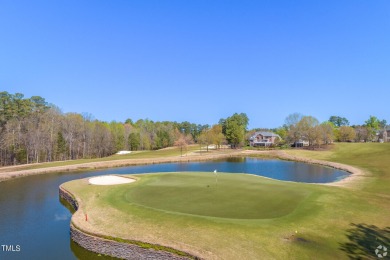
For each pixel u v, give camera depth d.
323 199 26.12
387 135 136.88
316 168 62.69
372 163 59.41
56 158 88.06
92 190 32.94
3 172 55.31
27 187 42.88
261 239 17.44
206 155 92.88
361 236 18.14
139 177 41.81
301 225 19.67
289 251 16.05
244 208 23.66
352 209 23.31
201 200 26.48
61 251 19.78
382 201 25.89
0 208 30.81
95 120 124.69
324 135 101.31
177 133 157.12
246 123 173.12
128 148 130.50
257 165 70.75
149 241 17.44
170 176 41.53
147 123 167.12
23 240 21.83
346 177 45.88
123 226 20.30
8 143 73.69
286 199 26.19
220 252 15.88
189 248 16.41
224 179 37.44
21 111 88.50
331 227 19.48
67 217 27.52
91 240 19.06
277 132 155.75
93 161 75.75
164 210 23.39
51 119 90.31
